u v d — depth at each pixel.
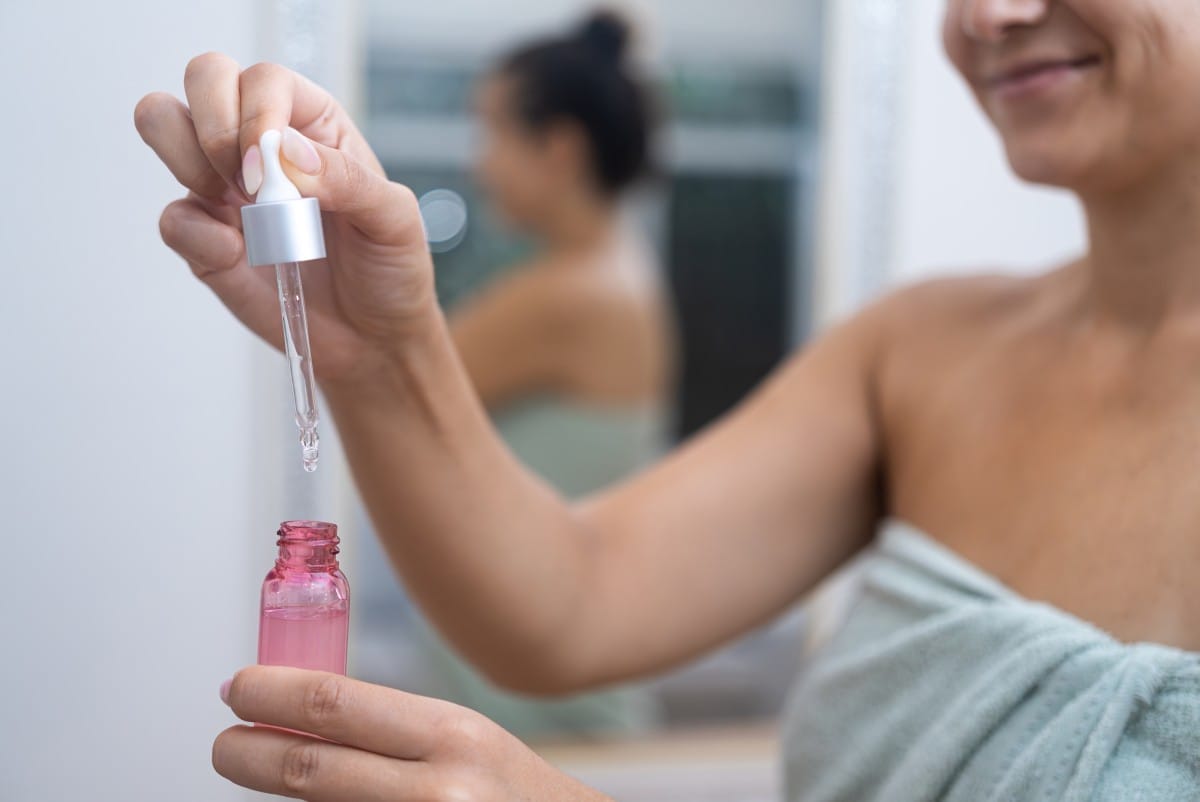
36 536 1.14
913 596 0.72
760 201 1.24
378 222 0.55
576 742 1.24
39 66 1.10
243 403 1.17
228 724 1.20
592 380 1.21
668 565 0.81
